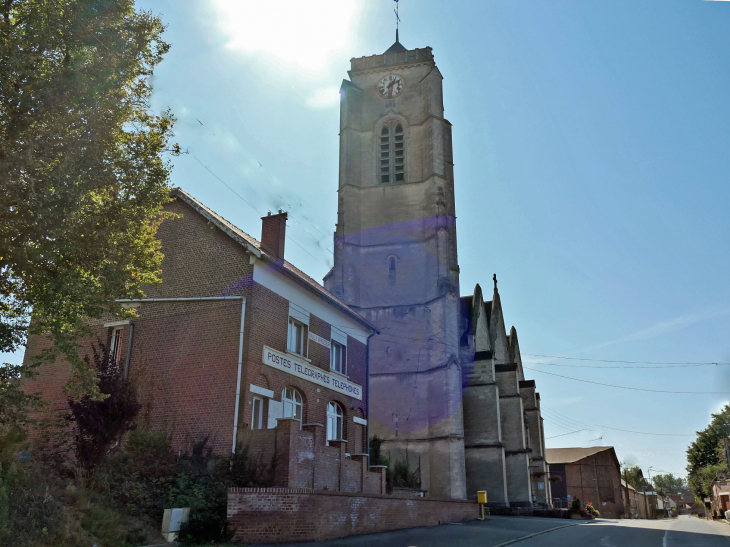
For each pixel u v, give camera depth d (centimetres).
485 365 4794
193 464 1833
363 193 5159
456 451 4184
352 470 2167
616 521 3906
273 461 1789
